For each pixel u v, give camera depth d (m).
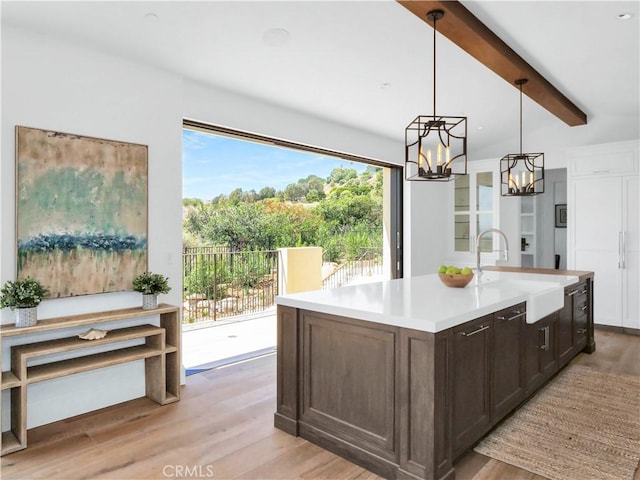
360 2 2.85
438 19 2.81
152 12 2.71
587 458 2.36
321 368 2.51
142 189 3.30
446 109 4.95
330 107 4.51
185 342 4.95
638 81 4.36
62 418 2.91
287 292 7.57
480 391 2.40
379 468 2.21
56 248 2.88
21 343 2.74
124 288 3.21
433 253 6.57
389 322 2.15
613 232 5.26
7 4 2.50
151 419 2.89
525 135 6.36
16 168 2.71
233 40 3.12
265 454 2.42
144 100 3.33
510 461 2.34
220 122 3.88
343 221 13.55
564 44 3.45
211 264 6.85
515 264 6.52
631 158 5.12
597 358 4.20
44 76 2.82
